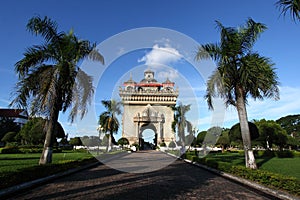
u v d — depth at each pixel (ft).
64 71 36.29
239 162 56.59
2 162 50.72
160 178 32.60
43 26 38.37
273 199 20.80
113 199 19.99
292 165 50.03
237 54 39.22
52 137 38.50
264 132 116.47
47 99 34.35
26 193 22.03
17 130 167.02
